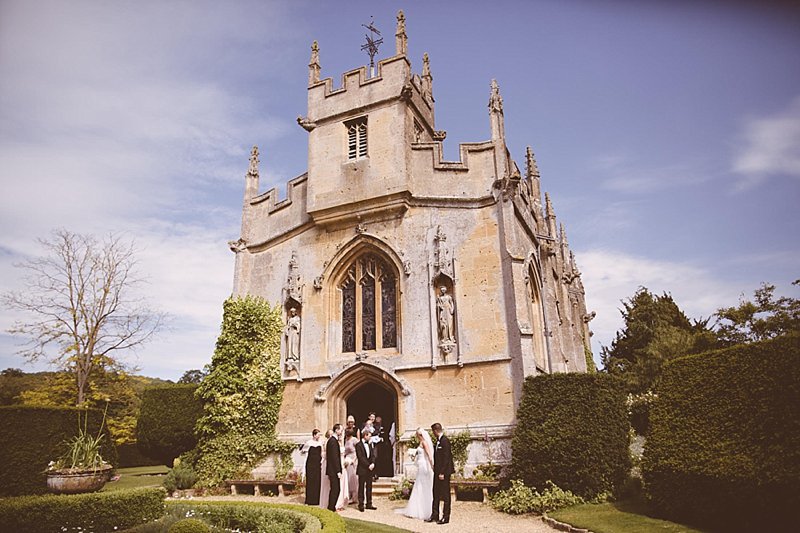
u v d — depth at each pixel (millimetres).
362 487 13766
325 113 21516
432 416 17250
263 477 18844
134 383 40719
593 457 13500
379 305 19609
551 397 14445
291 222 21859
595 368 33562
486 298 17672
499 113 19531
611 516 11398
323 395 18844
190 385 22359
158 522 10609
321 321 20031
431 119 23703
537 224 24859
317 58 22656
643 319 42000
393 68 20484
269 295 21641
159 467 34812
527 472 14094
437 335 17938
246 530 11156
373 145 20203
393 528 10961
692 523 10266
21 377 46844
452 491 15414
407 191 19141
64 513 10352
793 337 9727
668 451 11102
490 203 18547
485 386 16891
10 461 16859
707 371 11172
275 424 19750
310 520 10055
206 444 19219
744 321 30984
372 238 19719
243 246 22641
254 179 23906
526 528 11484
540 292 22391
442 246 18578
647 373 35000
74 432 18859
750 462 9258
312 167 21156
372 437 15594
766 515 9039
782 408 9359
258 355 20141
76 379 32875
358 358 18766
